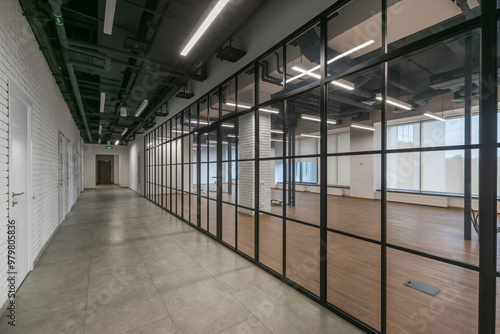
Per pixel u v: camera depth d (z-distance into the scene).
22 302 2.26
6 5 2.20
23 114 2.75
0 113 2.07
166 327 1.91
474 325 1.87
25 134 2.81
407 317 1.98
